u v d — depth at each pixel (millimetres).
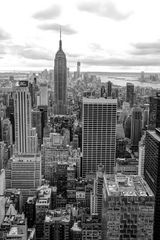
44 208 170750
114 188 108188
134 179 116875
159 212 111375
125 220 104438
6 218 157375
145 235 105875
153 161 137125
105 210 108875
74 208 179750
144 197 102688
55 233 150125
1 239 139625
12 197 186875
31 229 159125
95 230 139125
